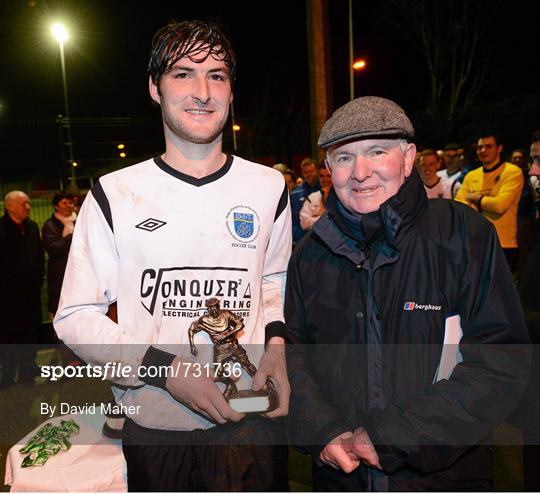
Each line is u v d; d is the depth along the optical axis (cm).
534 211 468
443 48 2056
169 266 156
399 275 152
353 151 151
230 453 159
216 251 159
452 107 2030
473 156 637
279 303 179
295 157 1789
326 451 150
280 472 166
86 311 157
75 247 162
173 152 163
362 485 154
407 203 150
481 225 152
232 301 159
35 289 493
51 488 159
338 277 160
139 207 157
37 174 1314
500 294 147
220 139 165
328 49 734
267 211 169
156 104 173
